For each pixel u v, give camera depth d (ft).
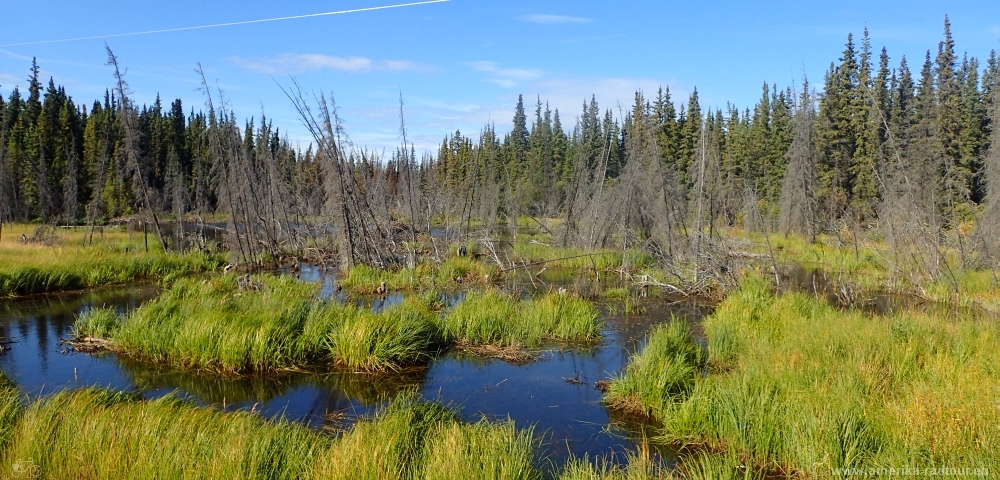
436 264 71.56
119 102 79.87
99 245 81.97
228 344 32.19
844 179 125.39
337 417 26.20
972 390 22.44
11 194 128.36
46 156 164.55
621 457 22.59
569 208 94.63
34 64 182.70
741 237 103.45
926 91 120.06
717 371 31.81
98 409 22.68
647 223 85.15
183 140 202.80
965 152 115.96
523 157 208.23
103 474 17.88
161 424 21.03
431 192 95.96
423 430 21.85
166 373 31.94
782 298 48.70
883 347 29.81
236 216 82.64
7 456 19.02
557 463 21.94
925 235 63.31
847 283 61.57
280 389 30.07
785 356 29.60
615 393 28.73
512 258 82.69
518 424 25.96
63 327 42.52
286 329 34.22
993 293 54.49
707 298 58.18
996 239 64.44
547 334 41.42
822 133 128.47
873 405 22.49
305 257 86.17
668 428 24.40
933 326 34.22
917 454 18.17
